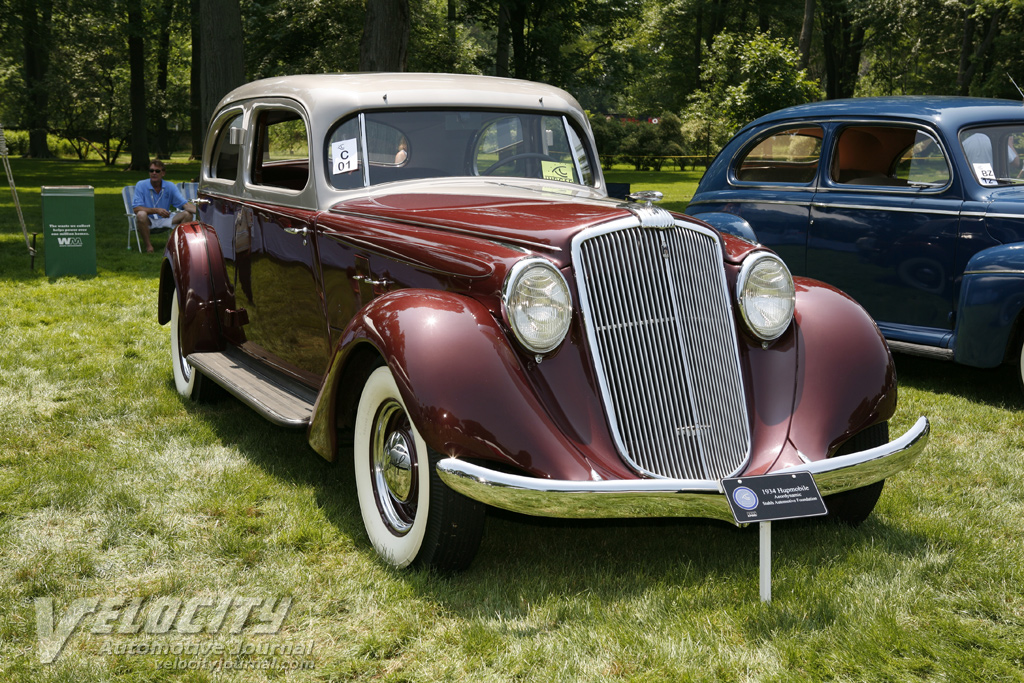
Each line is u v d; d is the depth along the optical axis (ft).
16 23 104.68
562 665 8.46
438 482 9.79
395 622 9.26
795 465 10.19
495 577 10.34
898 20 111.24
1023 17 100.17
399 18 45.62
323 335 13.47
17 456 14.34
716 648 8.75
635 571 10.55
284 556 10.94
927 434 10.74
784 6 138.41
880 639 8.82
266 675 8.39
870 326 11.69
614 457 9.88
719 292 11.00
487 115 14.74
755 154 23.18
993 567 10.58
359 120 13.83
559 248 10.25
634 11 106.52
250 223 15.65
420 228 11.75
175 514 12.21
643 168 147.74
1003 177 19.38
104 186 84.33
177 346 18.31
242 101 16.56
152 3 117.80
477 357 9.64
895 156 20.22
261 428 16.06
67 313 26.32
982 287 17.78
